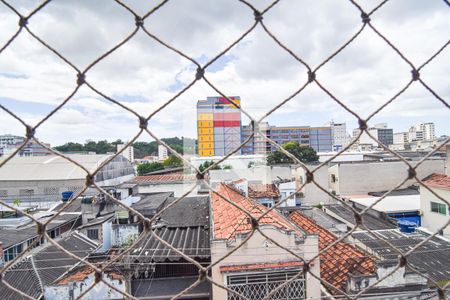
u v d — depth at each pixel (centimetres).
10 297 852
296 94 171
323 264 776
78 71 156
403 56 174
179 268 809
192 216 1291
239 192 1392
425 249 973
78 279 811
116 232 1334
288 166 2428
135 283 786
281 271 629
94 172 164
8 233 1408
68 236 1360
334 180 2309
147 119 165
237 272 626
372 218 1588
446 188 1424
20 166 2683
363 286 627
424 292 618
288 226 779
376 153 3338
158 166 3188
